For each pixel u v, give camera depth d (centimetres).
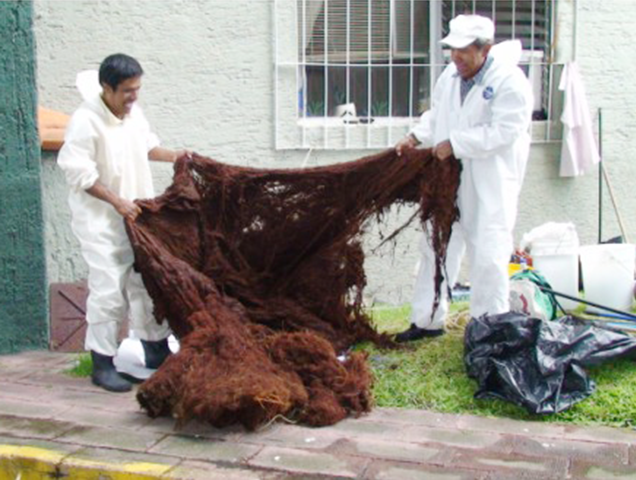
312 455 425
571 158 761
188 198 543
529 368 484
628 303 659
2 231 594
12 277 600
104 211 512
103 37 711
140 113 548
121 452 430
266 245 577
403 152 542
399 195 562
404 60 762
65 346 611
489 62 526
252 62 731
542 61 774
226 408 443
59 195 680
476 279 549
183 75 725
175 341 584
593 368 513
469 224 555
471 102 532
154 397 464
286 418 466
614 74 771
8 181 591
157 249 505
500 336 499
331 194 565
